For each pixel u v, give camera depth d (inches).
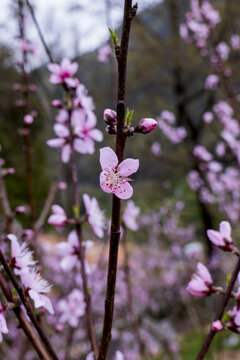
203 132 474.9
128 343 251.0
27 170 107.5
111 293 38.4
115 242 37.6
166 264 379.6
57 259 199.6
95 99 288.5
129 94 516.7
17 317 45.9
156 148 312.2
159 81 473.4
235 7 260.8
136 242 448.5
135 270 380.8
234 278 49.3
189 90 495.2
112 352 251.0
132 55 430.9
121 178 38.6
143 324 310.2
